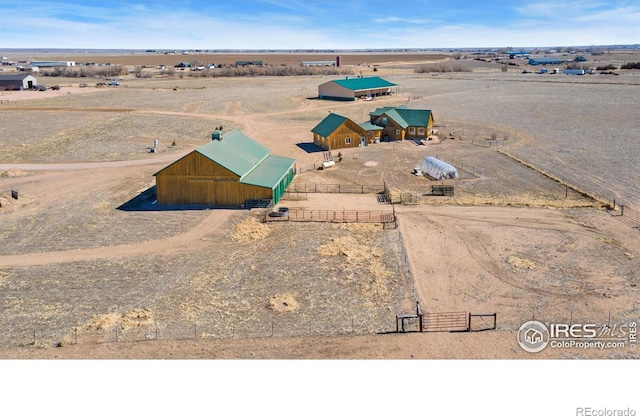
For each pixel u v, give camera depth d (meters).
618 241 36.97
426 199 48.53
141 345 24.81
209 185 47.03
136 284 32.09
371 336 25.52
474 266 33.66
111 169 62.75
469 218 42.69
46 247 38.19
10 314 28.38
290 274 33.16
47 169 62.72
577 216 42.47
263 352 23.95
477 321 26.86
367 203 47.88
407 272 33.06
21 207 47.88
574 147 68.56
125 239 39.62
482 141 74.69
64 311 28.72
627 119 87.56
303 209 46.28
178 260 35.69
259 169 51.25
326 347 24.42
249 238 39.41
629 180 52.47
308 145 76.00
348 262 34.72
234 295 30.47
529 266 33.38
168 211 46.12
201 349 24.36
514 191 50.22
